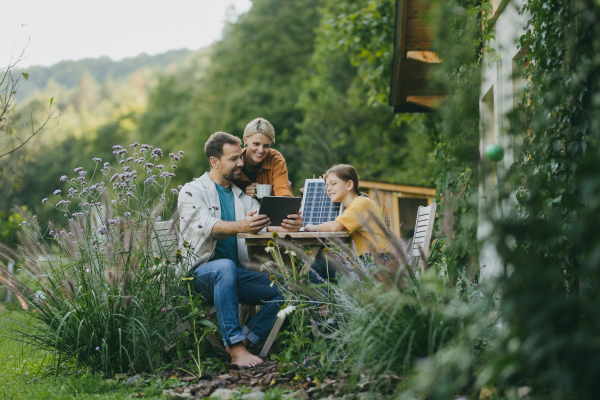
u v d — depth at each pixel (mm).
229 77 33469
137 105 51375
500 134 2523
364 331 2602
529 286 1785
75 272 3561
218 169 4105
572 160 3012
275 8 32969
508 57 4664
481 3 5176
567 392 1939
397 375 2568
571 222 2688
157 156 3857
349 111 22516
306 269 3363
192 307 3367
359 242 3896
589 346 1545
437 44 2521
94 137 46688
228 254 3963
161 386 2939
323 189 4637
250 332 3654
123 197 3752
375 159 22312
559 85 3207
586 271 1691
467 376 2240
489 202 2119
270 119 28484
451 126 2441
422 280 2670
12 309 3584
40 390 2977
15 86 4863
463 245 2832
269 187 4297
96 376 3170
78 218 3705
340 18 15836
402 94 8727
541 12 3545
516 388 2172
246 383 2963
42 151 42000
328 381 2760
